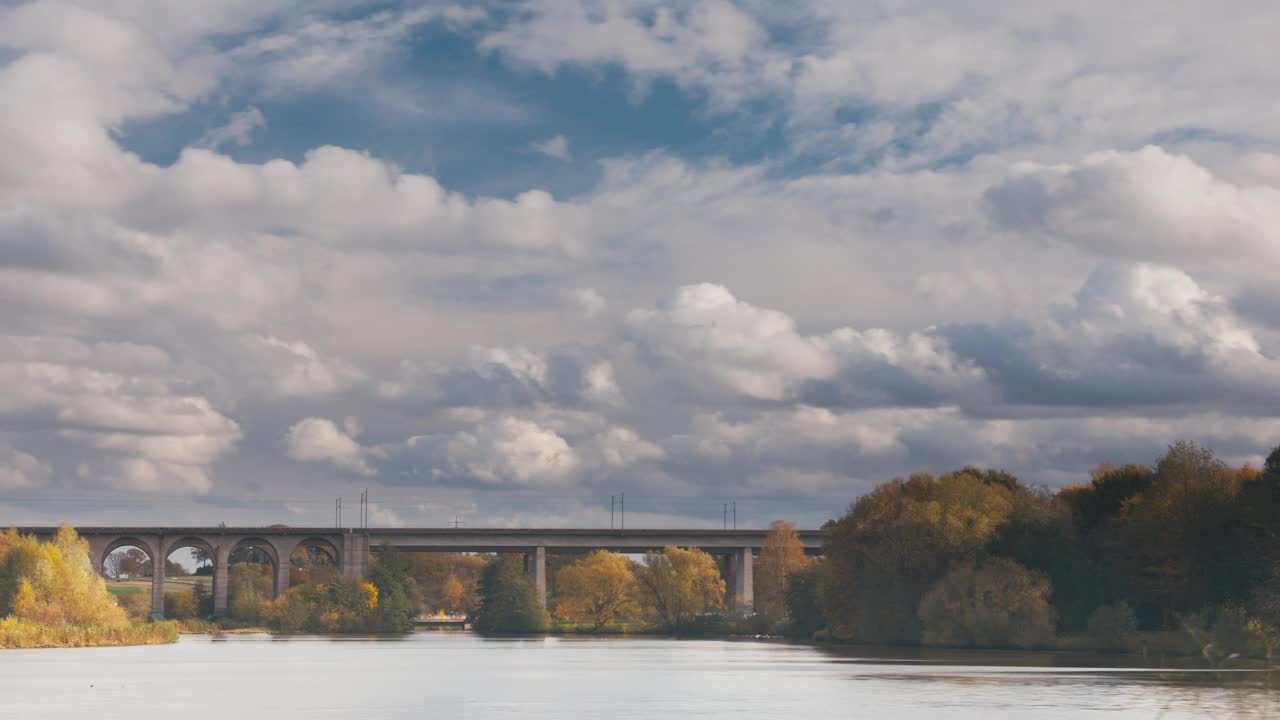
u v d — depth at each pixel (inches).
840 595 6879.9
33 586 7091.5
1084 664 4874.5
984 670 4584.2
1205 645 5206.7
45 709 3272.6
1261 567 5221.5
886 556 6530.5
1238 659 5044.3
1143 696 3472.0
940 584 6269.7
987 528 6387.8
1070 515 6451.8
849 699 3462.1
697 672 4645.7
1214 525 5502.0
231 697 3604.8
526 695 3681.1
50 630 6840.6
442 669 4933.6
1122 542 5748.0
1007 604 6028.5
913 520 6437.0
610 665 5226.4
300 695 3698.3
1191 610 5590.6
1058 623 6181.1
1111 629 5787.4
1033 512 6530.5
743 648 6919.3
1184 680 4028.1
